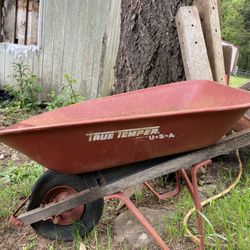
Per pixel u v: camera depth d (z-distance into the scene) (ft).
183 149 7.30
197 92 8.53
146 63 10.91
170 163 7.42
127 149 6.95
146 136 6.78
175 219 8.90
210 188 10.64
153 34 10.77
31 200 7.90
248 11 119.85
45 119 7.93
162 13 10.68
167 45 10.77
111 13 19.67
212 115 6.72
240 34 118.93
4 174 11.94
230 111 6.72
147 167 7.49
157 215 9.21
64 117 8.04
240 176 11.17
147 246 8.19
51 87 21.25
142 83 11.07
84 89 20.67
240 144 7.57
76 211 8.08
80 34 20.17
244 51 117.91
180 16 10.48
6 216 9.42
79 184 7.59
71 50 20.51
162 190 10.75
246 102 7.35
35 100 21.39
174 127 6.77
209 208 9.12
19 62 21.39
